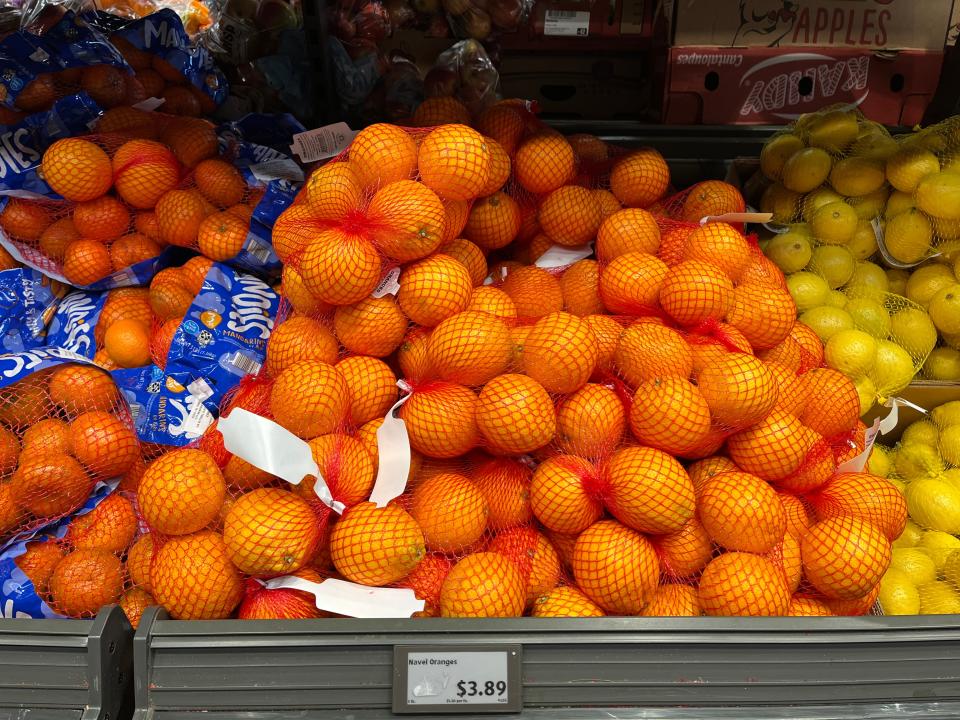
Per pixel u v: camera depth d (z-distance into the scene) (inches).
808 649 45.1
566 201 68.1
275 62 93.0
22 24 71.1
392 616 46.3
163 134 76.9
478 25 96.8
